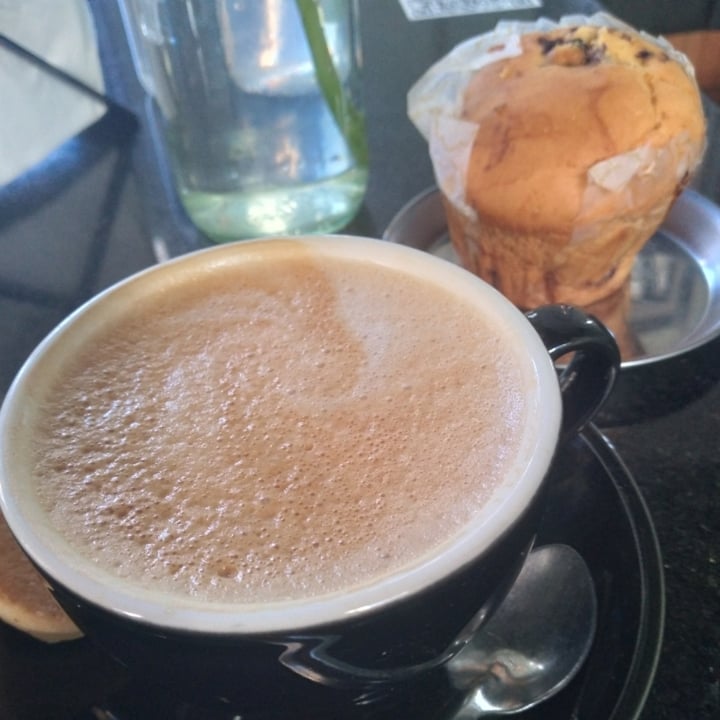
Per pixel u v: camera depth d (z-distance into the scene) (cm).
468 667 21
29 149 43
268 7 32
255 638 15
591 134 31
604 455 24
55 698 20
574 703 20
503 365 21
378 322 22
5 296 36
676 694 21
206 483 19
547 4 55
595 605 21
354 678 17
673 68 33
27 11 42
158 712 20
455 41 52
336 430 20
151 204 40
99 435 20
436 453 19
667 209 33
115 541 18
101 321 22
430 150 35
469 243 35
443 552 16
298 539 18
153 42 33
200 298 23
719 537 24
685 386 29
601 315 34
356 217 39
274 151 35
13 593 21
